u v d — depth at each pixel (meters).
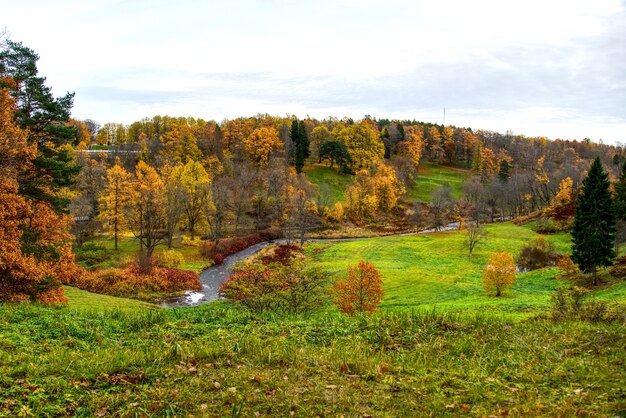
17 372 9.28
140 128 160.12
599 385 8.84
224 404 8.49
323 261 68.88
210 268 64.00
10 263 25.33
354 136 140.75
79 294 40.59
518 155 168.12
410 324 14.19
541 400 8.26
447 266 65.00
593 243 46.34
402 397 8.64
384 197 112.88
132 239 72.50
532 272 56.50
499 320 15.02
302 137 138.25
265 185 103.62
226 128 141.12
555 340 12.85
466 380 9.55
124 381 9.37
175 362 10.75
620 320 15.95
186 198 72.62
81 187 76.81
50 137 32.59
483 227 87.06
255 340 12.30
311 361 10.80
